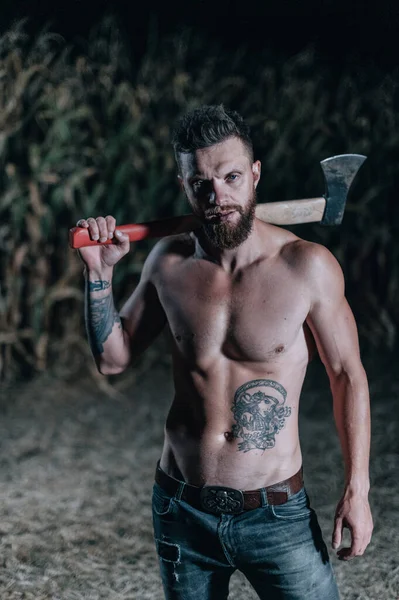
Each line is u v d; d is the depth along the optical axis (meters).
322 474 3.77
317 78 5.94
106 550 3.02
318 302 1.72
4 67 4.80
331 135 5.60
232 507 1.72
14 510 3.35
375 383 5.06
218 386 1.73
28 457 3.98
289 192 5.60
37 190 4.87
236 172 1.63
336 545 1.72
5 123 4.85
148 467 3.87
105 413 4.64
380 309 5.74
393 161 5.66
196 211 1.68
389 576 2.78
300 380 1.77
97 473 3.79
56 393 4.89
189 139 1.63
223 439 1.74
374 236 5.64
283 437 1.75
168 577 1.81
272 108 5.71
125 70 5.56
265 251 1.75
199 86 5.59
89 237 1.77
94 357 1.89
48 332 5.25
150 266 1.86
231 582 2.77
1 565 2.88
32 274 4.96
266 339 1.71
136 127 5.14
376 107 5.78
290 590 1.74
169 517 1.78
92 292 1.83
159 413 4.65
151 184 5.19
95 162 5.19
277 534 1.72
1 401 4.77
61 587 2.74
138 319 1.89
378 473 3.75
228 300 1.74
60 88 4.92
